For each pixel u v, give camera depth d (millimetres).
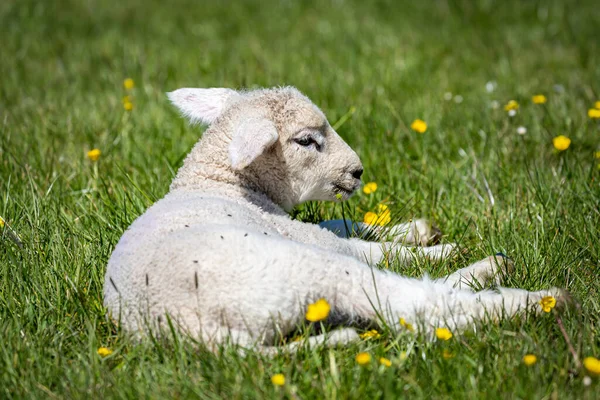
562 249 7363
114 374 5645
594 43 15125
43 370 5695
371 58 14758
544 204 8289
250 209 6953
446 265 7328
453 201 8766
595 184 8711
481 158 9609
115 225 7891
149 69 14156
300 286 5824
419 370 5551
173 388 5426
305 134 7379
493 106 11227
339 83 12984
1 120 11484
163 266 5887
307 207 8562
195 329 5742
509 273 6977
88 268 7039
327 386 5293
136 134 10789
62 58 15359
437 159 9875
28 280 6770
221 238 5883
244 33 17500
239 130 6809
